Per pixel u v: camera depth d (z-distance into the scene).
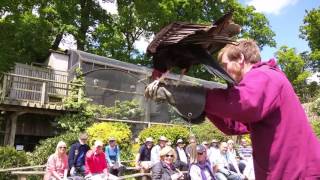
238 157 14.93
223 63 1.87
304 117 1.72
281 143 1.68
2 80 17.97
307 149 1.68
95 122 17.67
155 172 8.41
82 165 9.80
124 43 30.91
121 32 30.69
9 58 22.56
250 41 1.89
